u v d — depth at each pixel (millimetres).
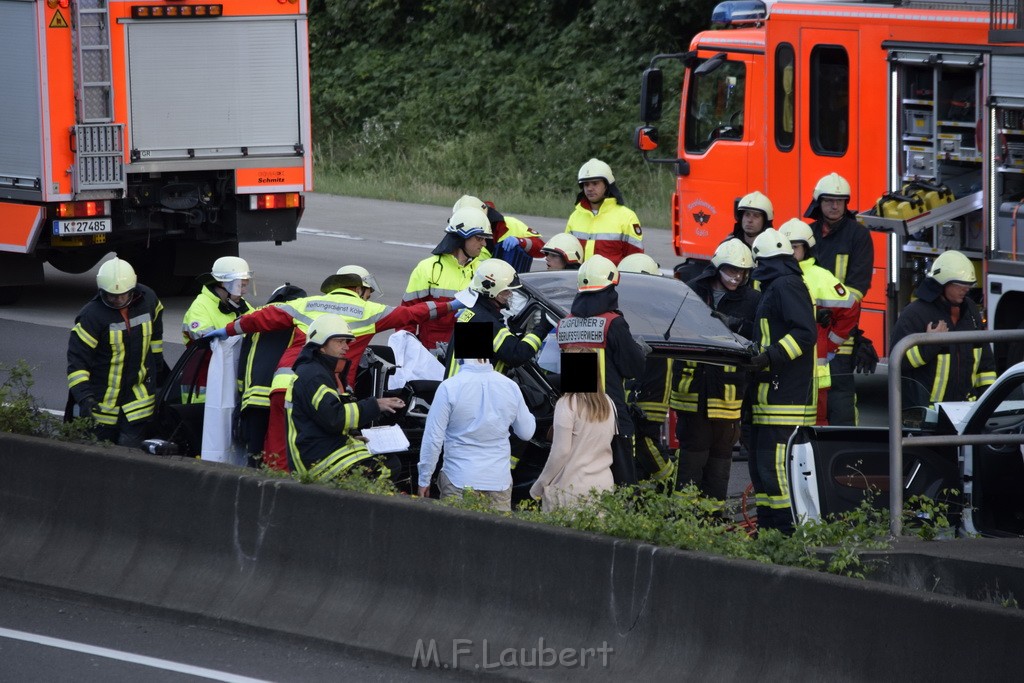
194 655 24781
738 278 35250
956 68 42031
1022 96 39000
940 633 20125
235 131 59750
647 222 88750
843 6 45719
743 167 51969
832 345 35344
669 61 108125
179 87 58375
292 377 31156
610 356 29656
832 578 21078
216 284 33938
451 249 37875
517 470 32781
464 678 23688
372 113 121875
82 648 25094
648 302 32969
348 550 25375
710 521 24656
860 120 45594
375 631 24688
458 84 117688
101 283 33969
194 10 58031
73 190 55906
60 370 48438
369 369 33344
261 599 25906
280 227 61312
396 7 126812
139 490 27547
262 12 59688
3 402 30938
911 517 25891
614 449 29391
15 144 56094
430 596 24547
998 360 40562
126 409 34344
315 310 32062
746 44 51594
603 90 109125
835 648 20953
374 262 71125
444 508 24625
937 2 43125
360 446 28859
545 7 118562
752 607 21672
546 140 107938
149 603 26781
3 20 55656
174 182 58969
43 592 27938
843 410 34156
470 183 106000
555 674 23031
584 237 45469
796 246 34656
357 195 101875
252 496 26344
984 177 40062
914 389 33688
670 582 22453
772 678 21344
